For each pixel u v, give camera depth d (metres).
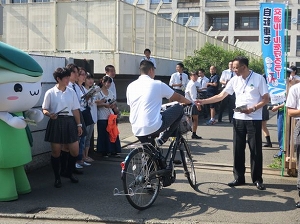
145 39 15.32
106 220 4.92
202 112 15.20
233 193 5.89
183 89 12.27
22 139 5.58
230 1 48.00
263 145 9.48
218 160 8.00
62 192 5.96
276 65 6.97
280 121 7.89
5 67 5.22
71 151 6.24
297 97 5.48
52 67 7.32
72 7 13.37
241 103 6.07
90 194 5.87
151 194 5.43
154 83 5.39
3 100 5.27
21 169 5.84
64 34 13.52
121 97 14.91
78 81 7.37
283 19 6.88
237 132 6.18
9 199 5.54
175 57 18.88
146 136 5.34
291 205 5.39
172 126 5.64
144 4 45.94
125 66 13.19
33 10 13.73
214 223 4.79
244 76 6.06
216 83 13.72
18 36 13.99
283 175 6.82
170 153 5.77
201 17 48.31
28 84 5.48
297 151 5.52
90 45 13.29
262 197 5.72
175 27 18.73
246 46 37.94
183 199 5.64
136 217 4.99
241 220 4.88
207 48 19.97
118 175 6.86
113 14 12.97
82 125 6.81
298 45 43.56
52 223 4.93
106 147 7.96
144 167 5.33
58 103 6.04
